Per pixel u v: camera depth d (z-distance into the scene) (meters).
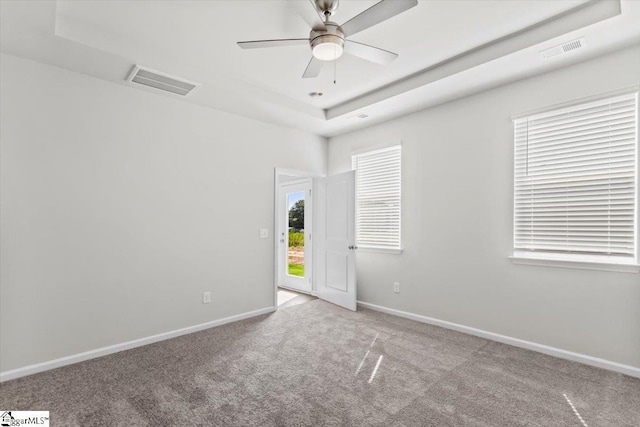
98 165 2.88
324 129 4.55
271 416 1.98
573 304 2.74
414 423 1.91
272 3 2.12
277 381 2.40
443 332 3.42
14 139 2.49
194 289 3.50
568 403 2.10
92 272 2.84
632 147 2.50
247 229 3.98
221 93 3.25
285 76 3.21
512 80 3.04
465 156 3.43
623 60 2.50
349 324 3.69
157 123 3.26
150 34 2.48
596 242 2.66
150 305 3.18
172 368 2.61
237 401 2.14
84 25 2.35
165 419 1.95
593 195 2.68
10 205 2.46
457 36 2.54
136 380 2.41
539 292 2.92
